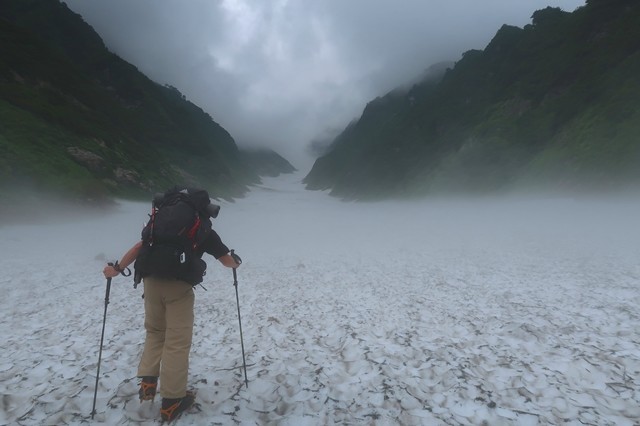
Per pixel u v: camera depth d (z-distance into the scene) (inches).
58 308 336.2
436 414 155.9
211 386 178.9
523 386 178.2
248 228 1590.8
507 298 357.1
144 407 157.6
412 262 629.0
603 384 179.2
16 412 157.6
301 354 224.5
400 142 5285.4
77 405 161.5
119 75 5098.4
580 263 546.6
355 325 282.8
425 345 236.5
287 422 150.4
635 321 274.2
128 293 398.3
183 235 143.2
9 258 606.5
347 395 173.0
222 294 397.4
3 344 241.6
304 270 557.3
